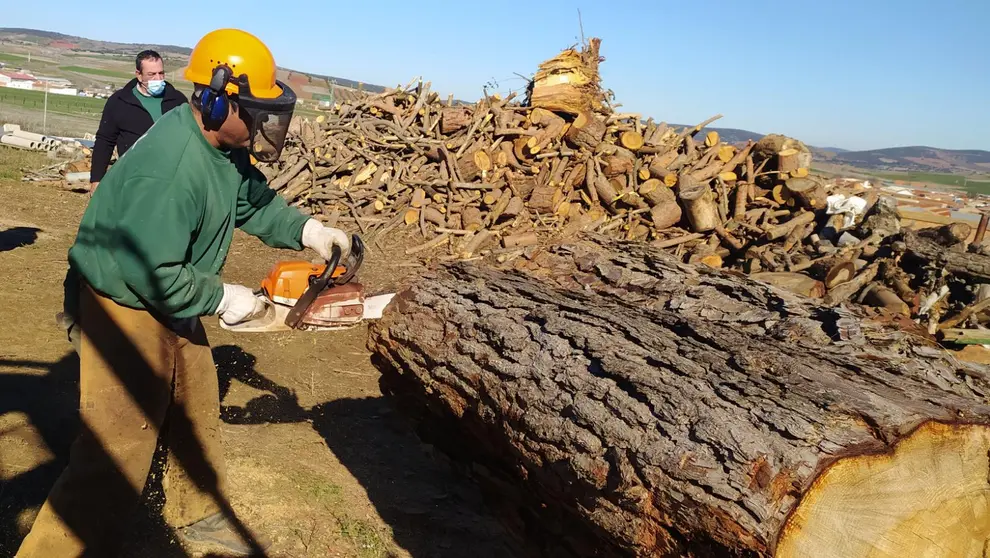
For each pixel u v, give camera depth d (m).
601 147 9.88
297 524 3.10
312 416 4.22
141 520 2.98
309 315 2.63
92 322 2.44
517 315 2.84
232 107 2.37
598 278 3.92
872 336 3.00
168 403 2.65
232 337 5.46
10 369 4.24
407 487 3.55
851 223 8.86
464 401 2.88
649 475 1.99
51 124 26.80
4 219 8.74
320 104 12.57
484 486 3.23
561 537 2.70
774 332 3.07
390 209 10.15
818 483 1.77
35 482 3.11
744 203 9.41
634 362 2.36
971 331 6.53
